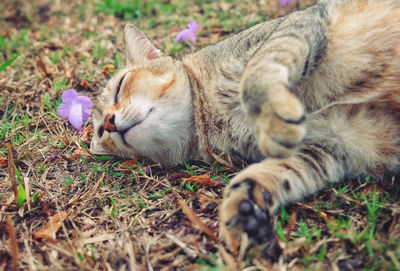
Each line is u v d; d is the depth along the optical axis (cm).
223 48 52
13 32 88
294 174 46
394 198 45
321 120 46
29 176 53
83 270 41
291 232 43
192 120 52
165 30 82
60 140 58
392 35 46
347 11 49
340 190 46
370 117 45
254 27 54
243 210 40
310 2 84
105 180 51
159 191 49
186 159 53
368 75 46
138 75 53
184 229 44
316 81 47
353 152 46
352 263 40
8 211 48
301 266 40
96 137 56
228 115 49
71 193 50
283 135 39
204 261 41
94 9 95
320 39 47
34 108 65
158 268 41
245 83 43
